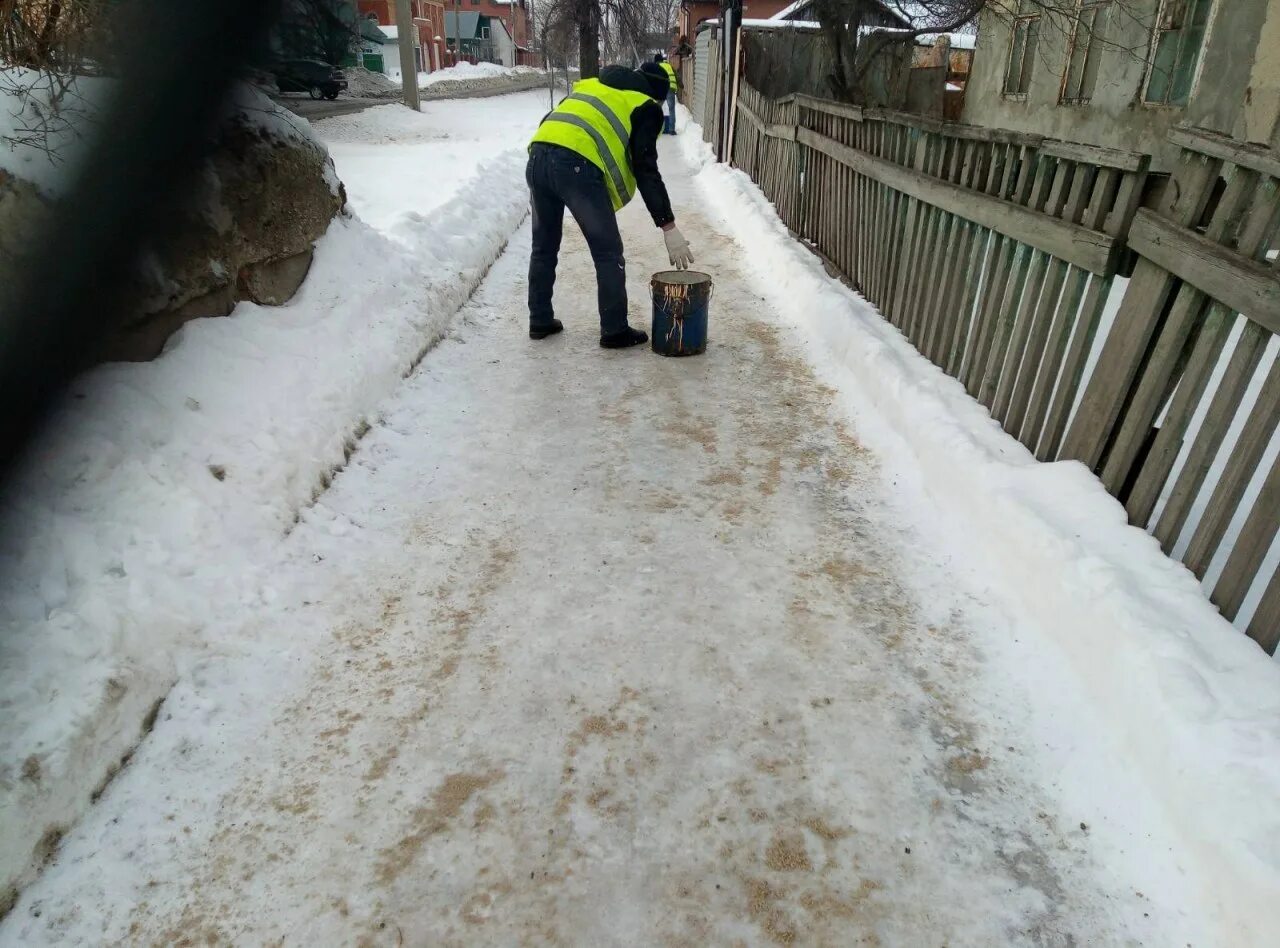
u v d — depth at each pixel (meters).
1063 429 3.08
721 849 1.90
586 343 4.94
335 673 2.38
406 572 2.84
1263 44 6.36
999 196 3.55
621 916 1.75
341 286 4.23
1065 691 2.29
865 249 5.39
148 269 3.00
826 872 1.85
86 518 2.37
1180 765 1.86
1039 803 2.00
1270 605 2.08
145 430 2.66
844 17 11.08
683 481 3.45
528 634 2.56
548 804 2.00
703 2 27.06
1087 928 1.72
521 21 68.44
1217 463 3.46
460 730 2.21
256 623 2.46
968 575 2.81
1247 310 2.11
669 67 4.71
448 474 3.46
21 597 2.11
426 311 4.71
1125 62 8.20
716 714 2.27
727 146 11.21
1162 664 2.04
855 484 3.45
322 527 2.95
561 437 3.80
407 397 4.07
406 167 9.13
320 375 3.49
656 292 4.61
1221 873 1.67
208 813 1.94
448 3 57.50
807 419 4.02
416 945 1.69
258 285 3.73
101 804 1.92
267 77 4.15
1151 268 2.56
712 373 4.54
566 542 3.03
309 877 1.82
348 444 3.43
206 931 1.70
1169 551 2.48
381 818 1.96
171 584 2.34
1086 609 2.32
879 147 5.14
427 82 28.08
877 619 2.64
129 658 2.12
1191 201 2.42
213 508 2.61
